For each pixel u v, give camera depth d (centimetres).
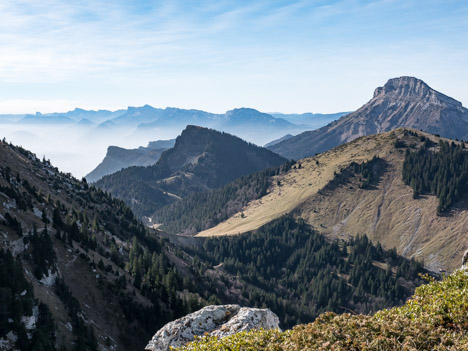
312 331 1966
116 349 8075
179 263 18638
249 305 17412
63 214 13425
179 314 10538
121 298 9656
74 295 8712
